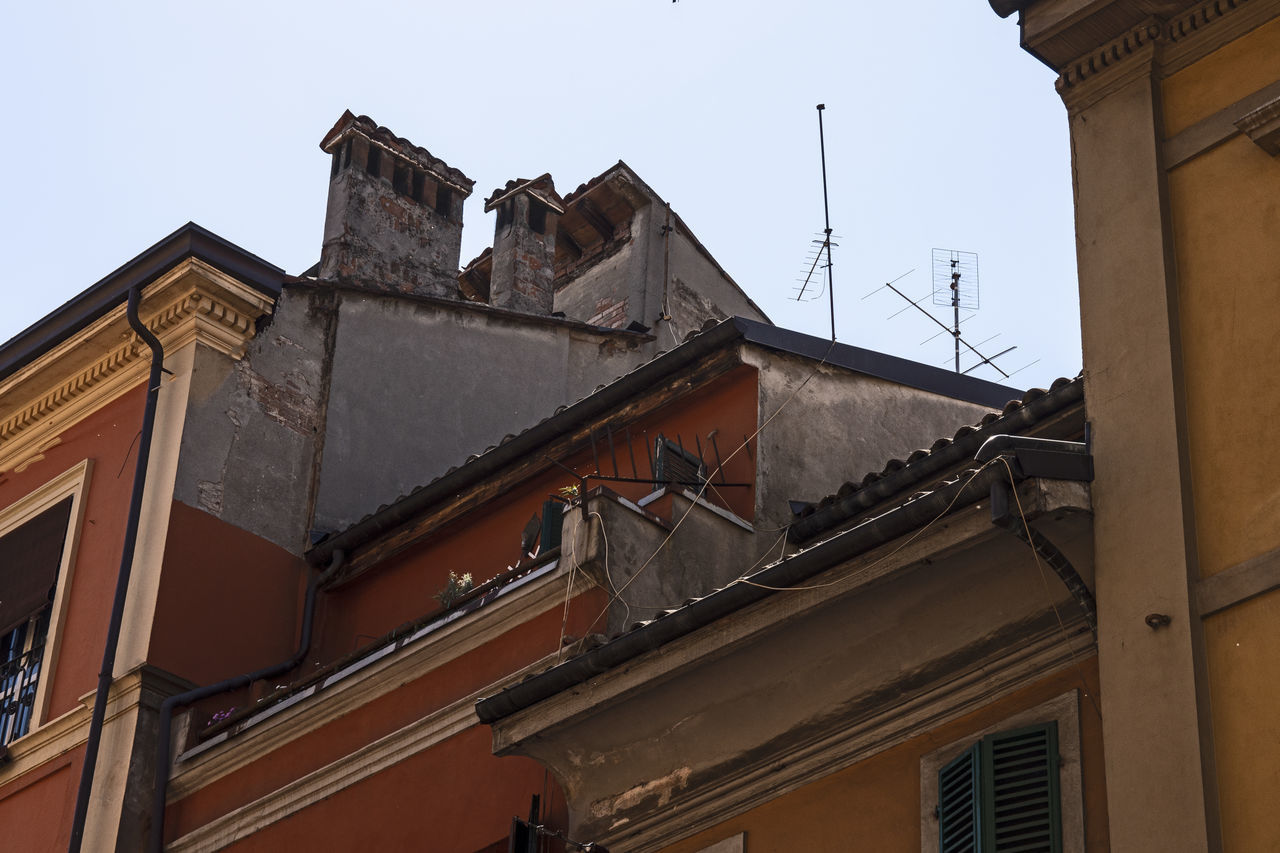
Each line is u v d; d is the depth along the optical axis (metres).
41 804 19.11
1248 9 12.54
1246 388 11.59
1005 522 11.44
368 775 16.89
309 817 17.16
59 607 20.11
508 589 16.50
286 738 17.73
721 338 18.39
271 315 21.33
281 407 21.19
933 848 12.09
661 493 17.00
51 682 19.73
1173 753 10.80
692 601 13.15
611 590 15.99
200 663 19.20
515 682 16.11
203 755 18.22
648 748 13.88
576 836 14.23
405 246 23.98
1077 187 12.91
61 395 21.59
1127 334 12.19
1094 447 11.97
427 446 22.28
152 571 19.39
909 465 15.77
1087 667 11.77
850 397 19.12
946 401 20.12
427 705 16.80
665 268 27.53
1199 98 12.62
